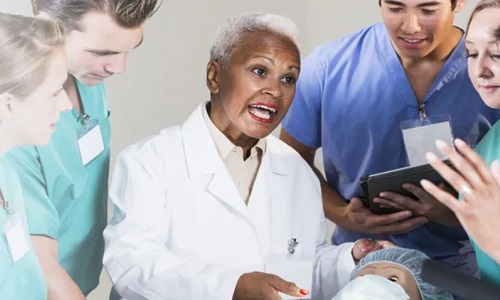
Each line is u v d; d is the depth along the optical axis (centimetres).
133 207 187
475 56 200
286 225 200
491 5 194
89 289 209
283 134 220
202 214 192
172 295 182
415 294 177
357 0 212
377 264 182
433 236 216
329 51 215
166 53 206
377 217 210
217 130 196
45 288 196
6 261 185
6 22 181
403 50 207
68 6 189
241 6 212
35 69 185
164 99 209
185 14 206
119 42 198
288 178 202
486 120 208
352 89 213
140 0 197
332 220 219
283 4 213
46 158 192
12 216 186
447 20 202
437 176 195
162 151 192
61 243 201
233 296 182
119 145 207
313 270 203
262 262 196
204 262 189
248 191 199
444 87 208
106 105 202
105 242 197
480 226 150
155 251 185
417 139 211
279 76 191
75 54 193
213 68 194
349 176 219
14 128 186
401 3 203
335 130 216
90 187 203
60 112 192
